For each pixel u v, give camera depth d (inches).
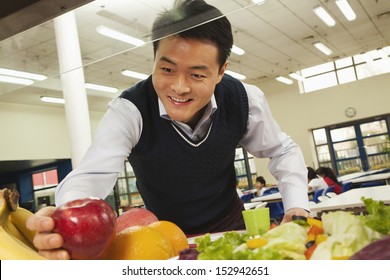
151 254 25.3
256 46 382.0
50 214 25.5
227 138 50.8
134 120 46.0
